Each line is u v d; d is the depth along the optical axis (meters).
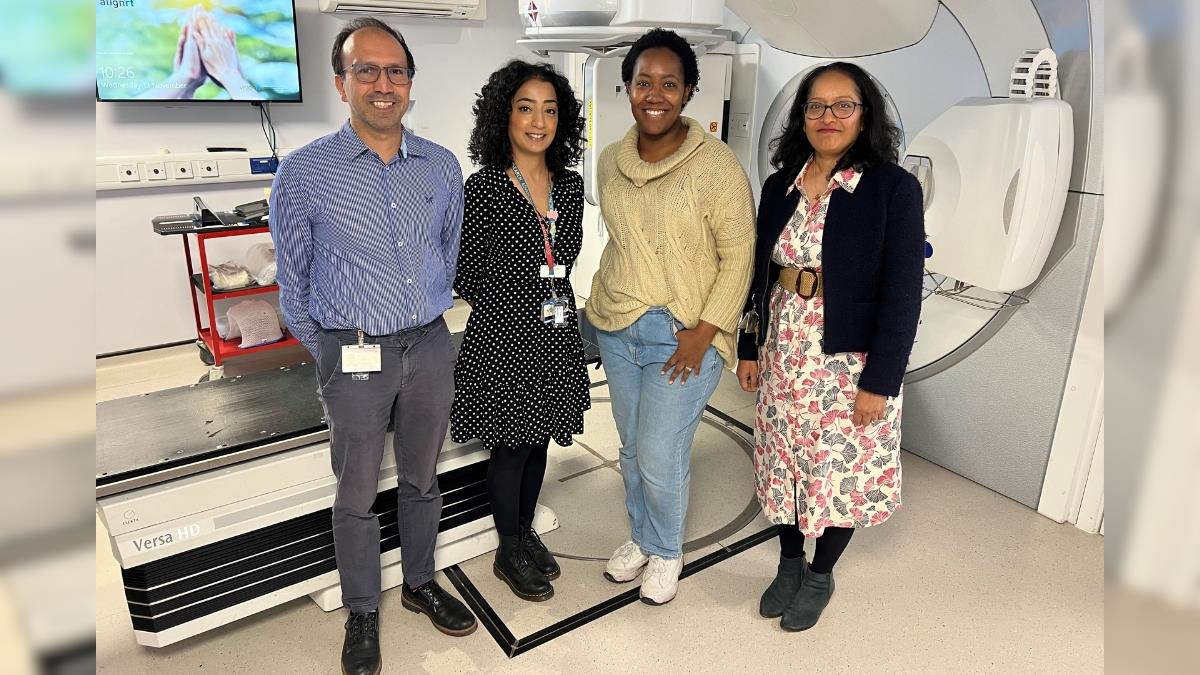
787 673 1.82
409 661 1.85
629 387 1.96
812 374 1.78
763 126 3.40
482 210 1.76
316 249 1.61
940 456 2.85
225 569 1.83
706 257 1.79
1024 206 2.15
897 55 2.71
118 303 3.77
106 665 1.83
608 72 2.86
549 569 2.16
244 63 3.67
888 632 1.97
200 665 1.84
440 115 4.47
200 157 3.72
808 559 2.28
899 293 1.63
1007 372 2.54
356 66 1.49
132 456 1.71
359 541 1.78
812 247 1.74
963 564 2.26
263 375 2.21
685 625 1.99
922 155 2.38
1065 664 1.86
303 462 1.88
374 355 1.62
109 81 3.38
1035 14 2.23
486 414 1.85
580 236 1.91
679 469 1.94
